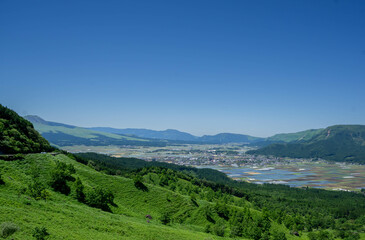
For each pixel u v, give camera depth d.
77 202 89.19
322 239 139.25
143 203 120.62
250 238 111.88
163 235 73.62
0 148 111.88
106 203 97.19
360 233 182.50
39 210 60.25
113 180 131.50
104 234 58.72
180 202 131.88
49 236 46.91
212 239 85.75
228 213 133.62
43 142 160.75
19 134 133.88
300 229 154.62
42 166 108.38
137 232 68.69
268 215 154.12
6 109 153.62
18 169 97.31
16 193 71.44
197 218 122.00
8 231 43.03
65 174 104.06
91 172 131.62
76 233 53.47
